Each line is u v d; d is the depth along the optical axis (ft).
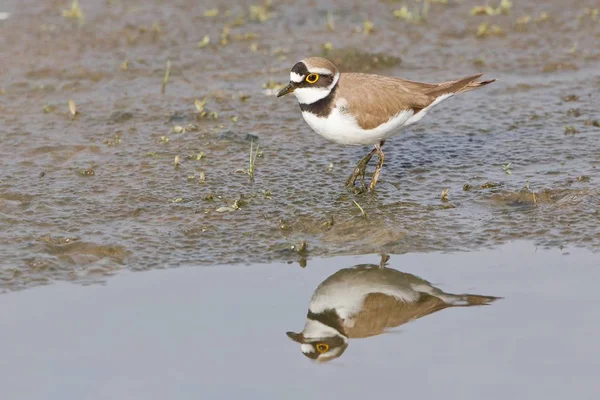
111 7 65.98
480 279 34.42
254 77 55.83
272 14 65.51
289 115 50.47
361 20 64.64
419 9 66.49
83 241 36.70
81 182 42.24
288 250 36.52
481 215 39.04
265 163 44.34
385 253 36.40
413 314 32.60
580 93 52.85
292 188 41.57
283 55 58.59
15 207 39.81
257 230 37.93
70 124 48.98
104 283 34.30
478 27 63.31
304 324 32.07
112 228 38.01
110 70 56.39
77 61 57.31
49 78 55.06
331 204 40.06
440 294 33.53
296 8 66.69
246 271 35.17
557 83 54.54
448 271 35.04
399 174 43.14
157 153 45.44
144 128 48.65
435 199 40.47
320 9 66.54
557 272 34.71
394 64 57.41
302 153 45.47
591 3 66.85
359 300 33.63
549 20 64.23
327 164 44.21
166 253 36.29
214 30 62.49
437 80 55.01
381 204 40.06
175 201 40.22
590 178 41.73
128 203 40.16
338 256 36.22
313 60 38.99
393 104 39.34
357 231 37.86
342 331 31.73
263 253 36.37
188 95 53.21
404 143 46.73
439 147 46.16
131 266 35.42
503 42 60.95
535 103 51.65
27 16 63.87
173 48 59.67
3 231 37.63
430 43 60.85
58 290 33.78
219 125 49.08
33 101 51.98
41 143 46.47
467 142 46.73
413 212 39.29
